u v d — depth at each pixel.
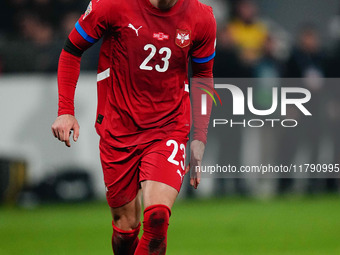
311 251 21.72
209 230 26.05
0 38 40.19
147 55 14.21
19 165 33.53
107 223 28.02
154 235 13.36
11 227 27.16
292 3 45.59
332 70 39.41
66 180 33.91
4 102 33.84
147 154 14.34
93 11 14.33
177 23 14.23
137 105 14.43
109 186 15.05
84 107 33.94
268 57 38.19
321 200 35.56
